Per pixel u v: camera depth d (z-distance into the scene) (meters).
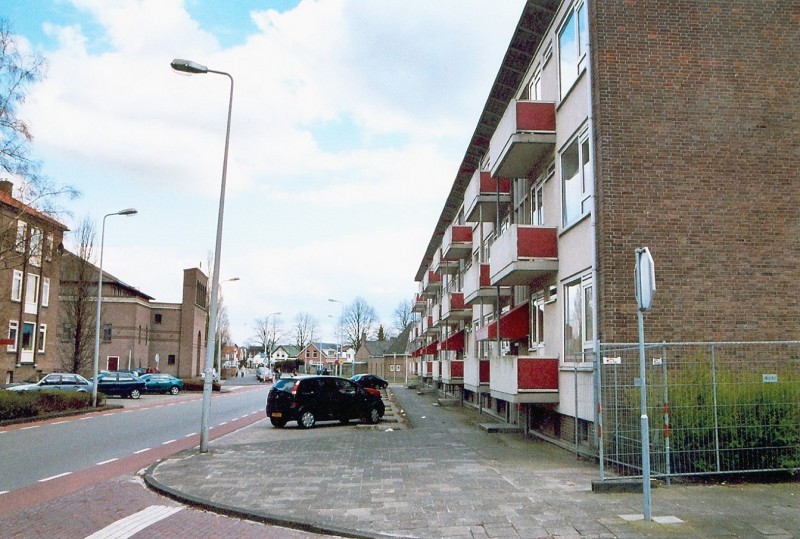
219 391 47.75
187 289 69.62
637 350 11.14
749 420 9.23
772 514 7.20
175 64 14.55
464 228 31.27
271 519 7.50
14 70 23.84
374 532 6.80
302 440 15.49
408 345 85.00
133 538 6.89
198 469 11.04
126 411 26.92
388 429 18.31
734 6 12.34
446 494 8.61
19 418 21.58
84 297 43.38
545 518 7.19
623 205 11.68
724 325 11.55
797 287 11.77
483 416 23.09
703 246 11.71
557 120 14.63
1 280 37.84
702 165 11.88
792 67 12.29
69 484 10.26
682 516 7.14
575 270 13.15
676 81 12.04
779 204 11.92
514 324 17.14
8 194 35.03
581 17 13.06
